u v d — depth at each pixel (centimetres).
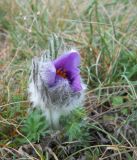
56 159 33
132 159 33
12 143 34
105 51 42
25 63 42
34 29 46
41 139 34
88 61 42
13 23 49
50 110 32
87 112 37
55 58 32
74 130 33
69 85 30
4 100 38
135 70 40
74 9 50
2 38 48
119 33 45
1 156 33
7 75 40
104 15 50
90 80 40
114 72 40
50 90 30
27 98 37
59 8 50
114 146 33
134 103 37
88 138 35
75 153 33
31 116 34
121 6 51
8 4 51
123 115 37
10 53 45
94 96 39
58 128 34
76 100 32
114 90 39
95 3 45
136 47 43
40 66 30
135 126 36
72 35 47
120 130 35
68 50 33
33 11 48
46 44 44
